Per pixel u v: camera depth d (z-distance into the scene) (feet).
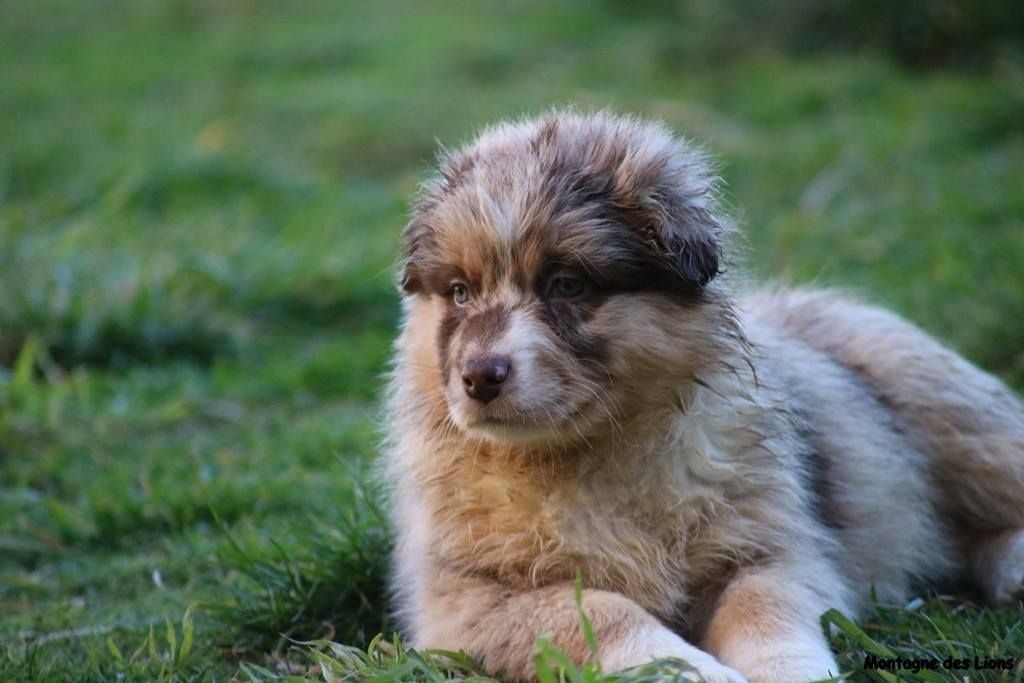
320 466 33.50
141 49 86.38
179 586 27.76
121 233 50.83
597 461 21.98
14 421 35.53
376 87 73.26
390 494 26.58
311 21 90.43
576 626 20.21
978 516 26.96
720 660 20.48
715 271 21.67
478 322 21.45
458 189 22.66
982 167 53.36
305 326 45.42
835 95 64.49
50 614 26.37
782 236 47.80
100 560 29.55
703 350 22.08
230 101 72.84
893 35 69.97
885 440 26.14
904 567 25.52
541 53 75.92
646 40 74.84
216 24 91.86
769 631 20.21
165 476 33.09
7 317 41.16
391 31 85.40
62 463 34.45
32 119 69.97
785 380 24.82
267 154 63.52
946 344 34.42
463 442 22.54
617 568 21.77
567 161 22.38
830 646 21.15
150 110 71.67
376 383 40.04
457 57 76.43
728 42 72.90
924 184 52.21
